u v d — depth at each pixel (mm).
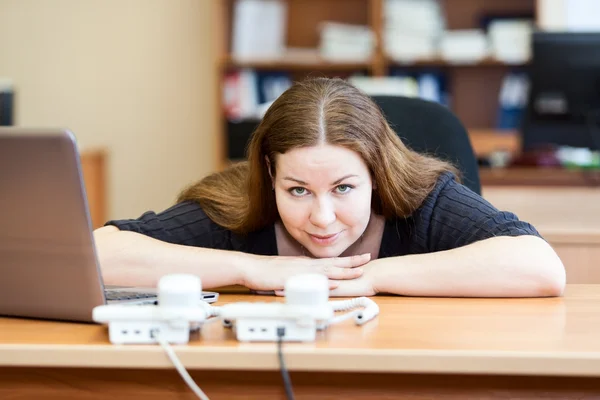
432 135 1784
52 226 1071
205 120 4680
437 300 1278
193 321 988
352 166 1276
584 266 2084
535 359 930
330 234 1307
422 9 4270
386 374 983
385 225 1522
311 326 986
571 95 3271
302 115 1265
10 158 1044
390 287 1305
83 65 4688
